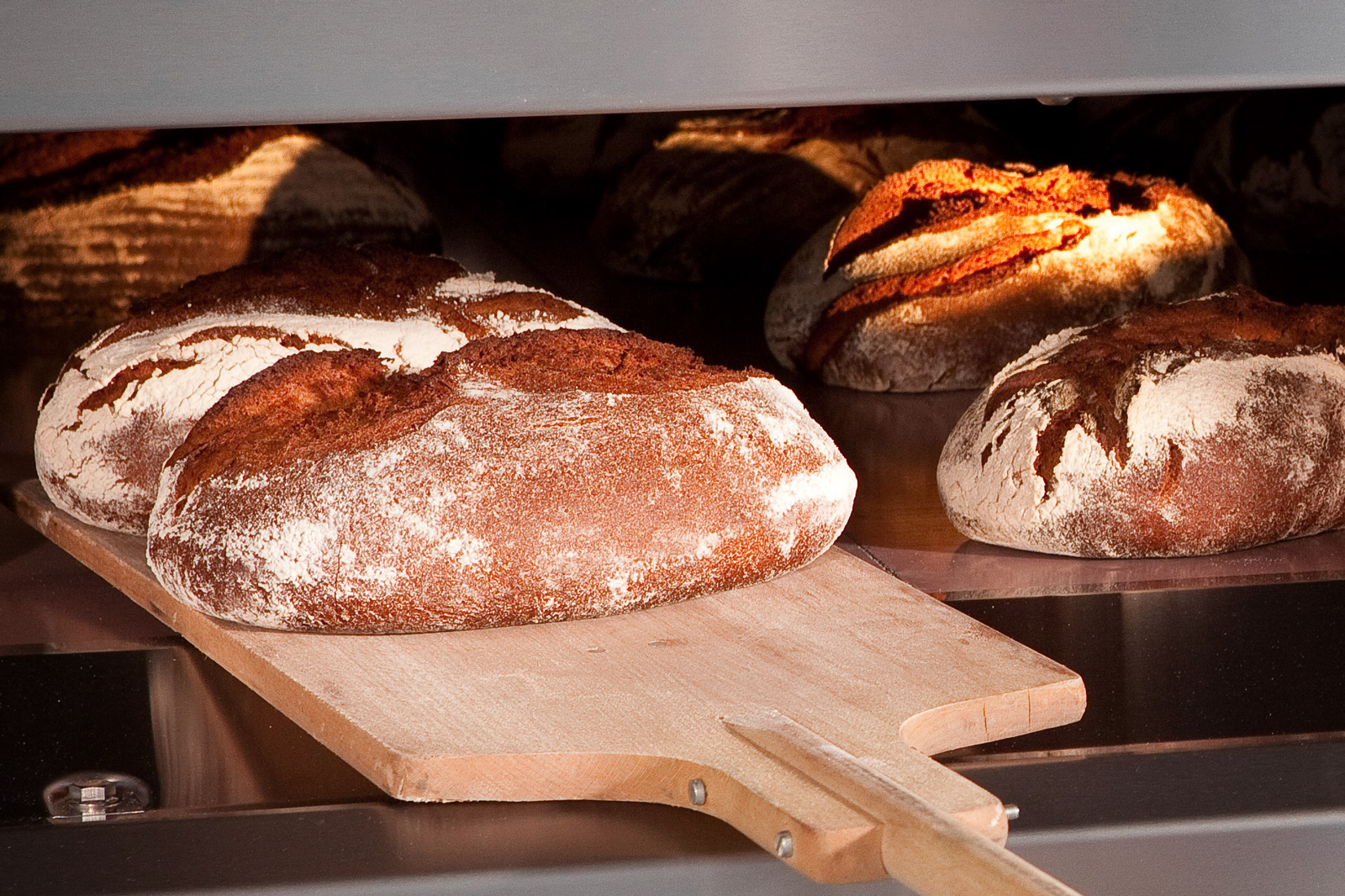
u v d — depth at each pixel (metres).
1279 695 1.42
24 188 2.22
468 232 2.77
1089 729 1.39
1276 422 1.63
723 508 1.46
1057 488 1.63
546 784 1.32
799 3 1.33
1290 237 2.45
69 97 1.30
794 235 2.50
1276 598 1.56
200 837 1.30
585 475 1.44
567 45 1.33
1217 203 2.50
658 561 1.45
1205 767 1.36
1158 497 1.61
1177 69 1.35
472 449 1.44
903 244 2.04
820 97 1.34
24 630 1.52
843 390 2.04
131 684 1.45
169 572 1.46
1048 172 2.08
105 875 1.30
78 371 1.66
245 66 1.31
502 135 3.02
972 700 1.36
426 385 1.48
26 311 2.24
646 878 1.30
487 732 1.33
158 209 2.26
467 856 1.30
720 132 2.53
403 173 2.89
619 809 1.33
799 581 1.51
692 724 1.34
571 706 1.36
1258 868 1.37
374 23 1.32
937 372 2.01
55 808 1.32
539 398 1.47
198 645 1.48
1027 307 2.00
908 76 1.34
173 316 1.67
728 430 1.49
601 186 2.94
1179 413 1.62
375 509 1.42
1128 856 1.36
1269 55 1.36
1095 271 2.01
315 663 1.41
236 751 1.38
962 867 1.20
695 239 2.49
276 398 1.49
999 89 1.35
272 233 2.33
